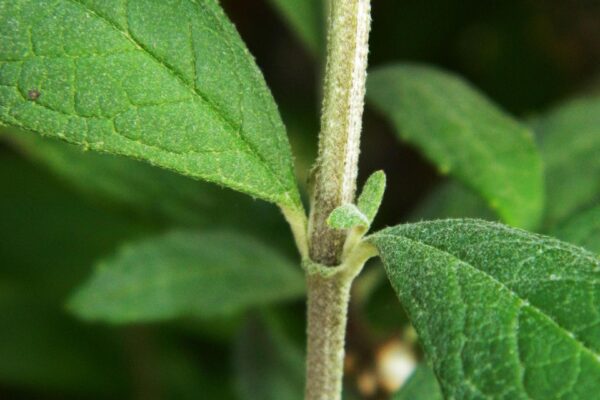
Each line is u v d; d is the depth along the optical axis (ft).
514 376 0.58
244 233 0.90
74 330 1.01
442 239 0.63
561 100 1.12
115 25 0.64
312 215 0.68
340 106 0.67
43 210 1.04
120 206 0.91
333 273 0.68
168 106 0.65
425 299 0.61
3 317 1.00
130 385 1.00
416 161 1.09
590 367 0.58
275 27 1.15
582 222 0.79
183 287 0.86
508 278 0.61
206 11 0.66
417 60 1.13
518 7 1.14
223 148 0.66
